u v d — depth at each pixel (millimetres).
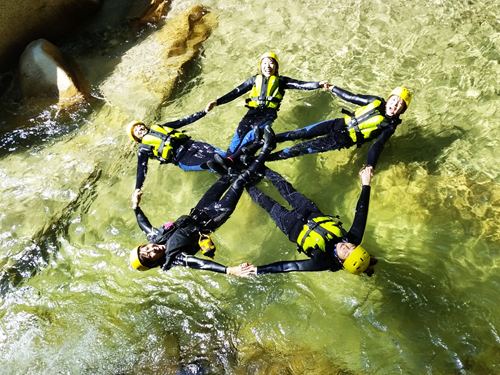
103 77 6109
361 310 3463
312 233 3473
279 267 3387
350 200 4191
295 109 5156
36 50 5941
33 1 6230
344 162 4484
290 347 3375
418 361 3080
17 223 4676
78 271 4223
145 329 3713
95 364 3543
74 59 6488
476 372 2941
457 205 3871
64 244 4457
